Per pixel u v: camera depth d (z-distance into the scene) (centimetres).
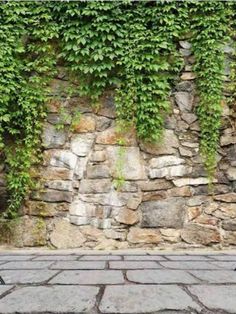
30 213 350
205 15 369
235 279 162
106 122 367
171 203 355
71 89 370
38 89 364
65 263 221
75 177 358
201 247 346
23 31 365
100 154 362
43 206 352
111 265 211
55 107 369
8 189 353
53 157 362
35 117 359
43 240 345
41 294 133
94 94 366
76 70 369
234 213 355
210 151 361
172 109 371
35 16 367
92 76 368
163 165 362
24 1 367
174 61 369
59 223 350
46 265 211
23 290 140
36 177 357
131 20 367
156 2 367
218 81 364
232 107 369
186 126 369
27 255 284
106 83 369
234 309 115
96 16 361
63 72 371
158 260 241
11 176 351
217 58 365
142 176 359
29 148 356
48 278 165
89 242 345
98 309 115
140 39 362
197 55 369
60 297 129
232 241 348
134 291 138
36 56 369
